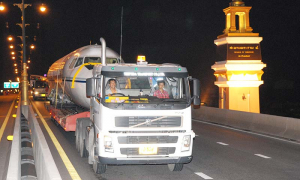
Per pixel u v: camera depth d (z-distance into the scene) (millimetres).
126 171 10062
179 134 8891
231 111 20984
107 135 8680
